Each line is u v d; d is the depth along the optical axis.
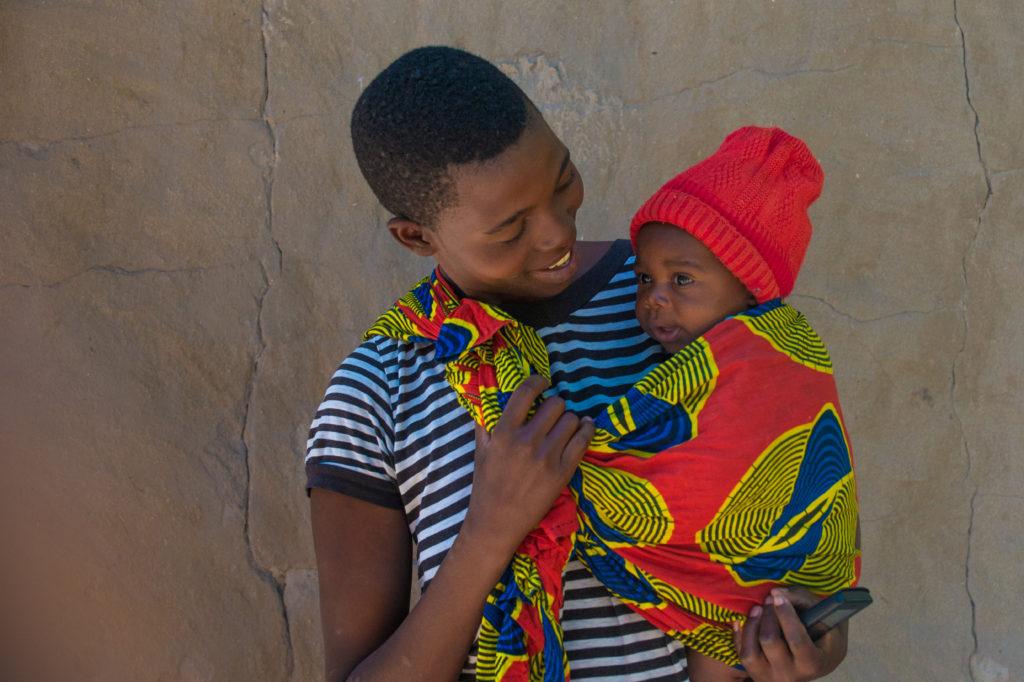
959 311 2.54
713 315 1.45
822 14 2.58
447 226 1.32
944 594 2.54
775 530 1.37
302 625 2.45
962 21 2.58
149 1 2.53
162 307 2.44
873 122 2.55
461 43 2.57
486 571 1.30
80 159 2.46
